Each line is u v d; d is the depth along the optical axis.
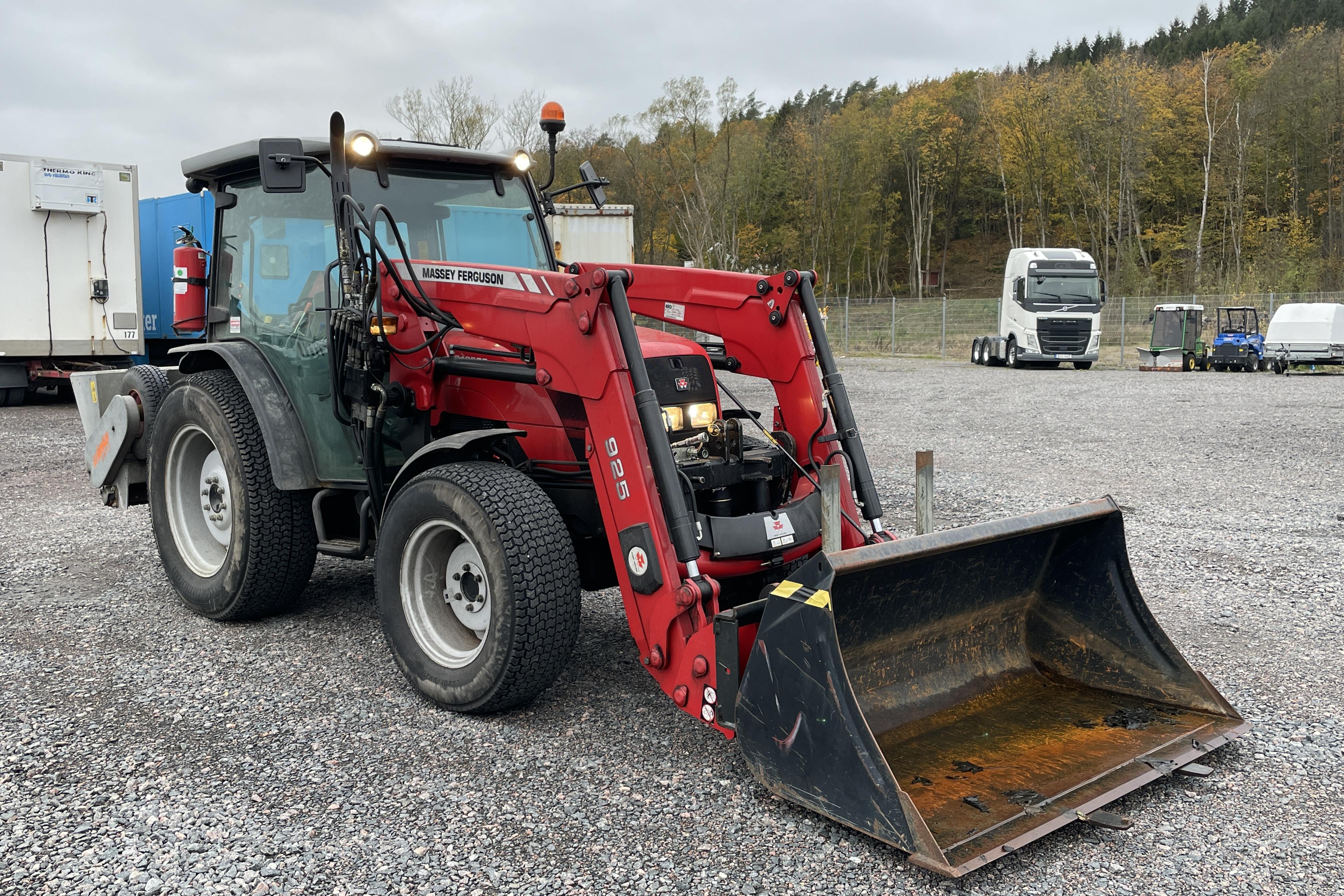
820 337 3.89
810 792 2.79
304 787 3.08
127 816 2.90
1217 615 4.88
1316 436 11.52
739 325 4.12
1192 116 62.09
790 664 2.83
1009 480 8.72
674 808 2.95
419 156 4.48
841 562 2.81
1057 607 3.76
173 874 2.59
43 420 13.12
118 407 5.45
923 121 76.06
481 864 2.64
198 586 4.80
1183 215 62.28
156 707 3.74
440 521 3.65
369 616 4.89
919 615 3.37
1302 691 3.88
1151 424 12.93
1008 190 71.25
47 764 3.25
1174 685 3.46
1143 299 36.94
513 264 4.79
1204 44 90.19
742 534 3.44
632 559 3.30
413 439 4.35
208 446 4.95
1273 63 60.91
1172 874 2.58
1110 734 3.26
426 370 4.16
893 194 77.75
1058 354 26.05
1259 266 49.56
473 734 3.50
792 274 3.90
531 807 2.96
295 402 4.48
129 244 14.04
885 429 12.66
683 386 3.79
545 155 31.30
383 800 3.00
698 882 2.55
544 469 3.88
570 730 3.54
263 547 4.47
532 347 3.59
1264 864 2.63
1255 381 21.19
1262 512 7.29
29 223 13.14
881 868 2.61
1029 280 26.03
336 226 3.99
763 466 3.77
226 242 4.95
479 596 3.71
